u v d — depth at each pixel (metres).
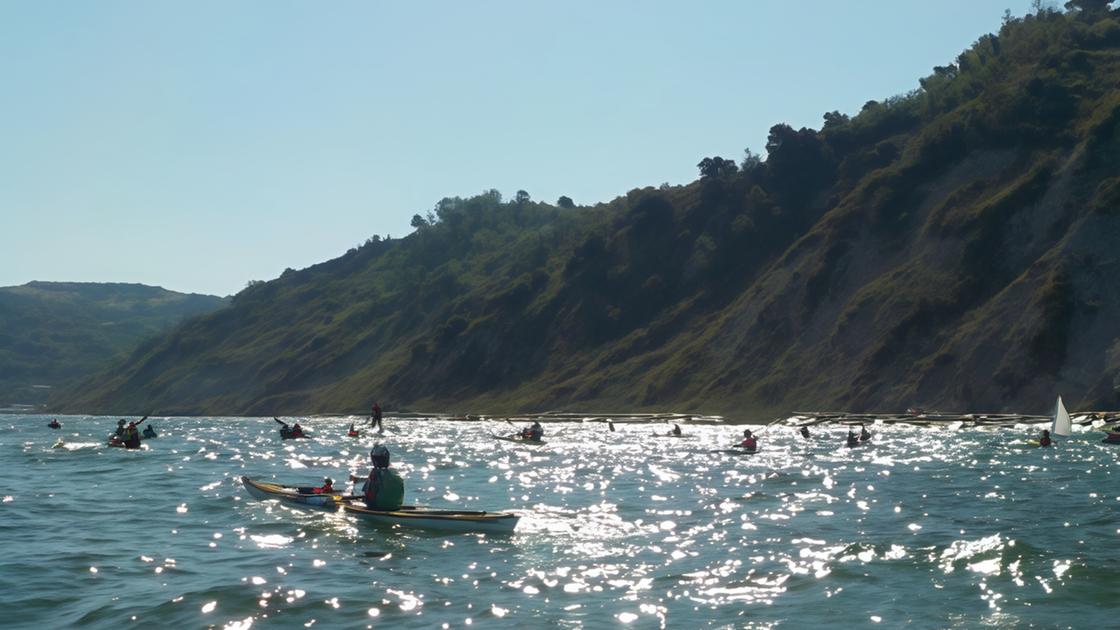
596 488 37.66
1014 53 149.62
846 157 145.62
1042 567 20.80
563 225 198.75
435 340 160.62
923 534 25.34
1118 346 86.81
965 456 52.00
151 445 67.75
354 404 155.75
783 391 106.62
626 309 146.62
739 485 38.34
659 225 158.75
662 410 114.69
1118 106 109.69
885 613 17.48
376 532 26.48
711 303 139.12
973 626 16.59
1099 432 71.56
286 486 34.00
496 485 39.00
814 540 24.78
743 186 155.50
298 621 17.05
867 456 53.19
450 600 18.59
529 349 149.12
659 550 23.75
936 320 101.62
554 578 20.58
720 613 17.62
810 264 122.00
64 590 19.25
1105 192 100.38
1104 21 144.12
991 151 121.12
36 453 57.47
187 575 20.64
